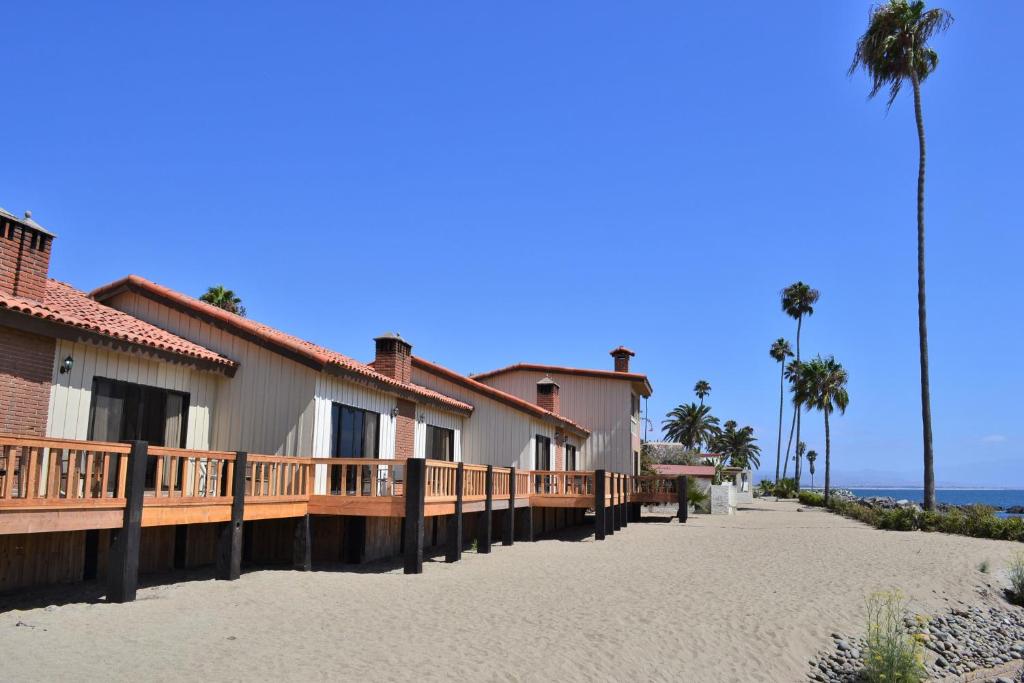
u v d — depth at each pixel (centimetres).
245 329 1658
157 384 1488
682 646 1087
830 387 6462
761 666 1040
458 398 2634
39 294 1277
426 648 980
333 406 1720
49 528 1005
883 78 3341
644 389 3881
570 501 2473
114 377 1380
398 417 2066
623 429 3625
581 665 960
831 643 1174
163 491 1491
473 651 980
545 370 3697
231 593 1251
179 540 1505
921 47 3238
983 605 1608
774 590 1520
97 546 1325
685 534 2672
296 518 1600
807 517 3912
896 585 1634
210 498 1312
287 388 1642
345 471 1585
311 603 1209
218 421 1669
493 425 2608
